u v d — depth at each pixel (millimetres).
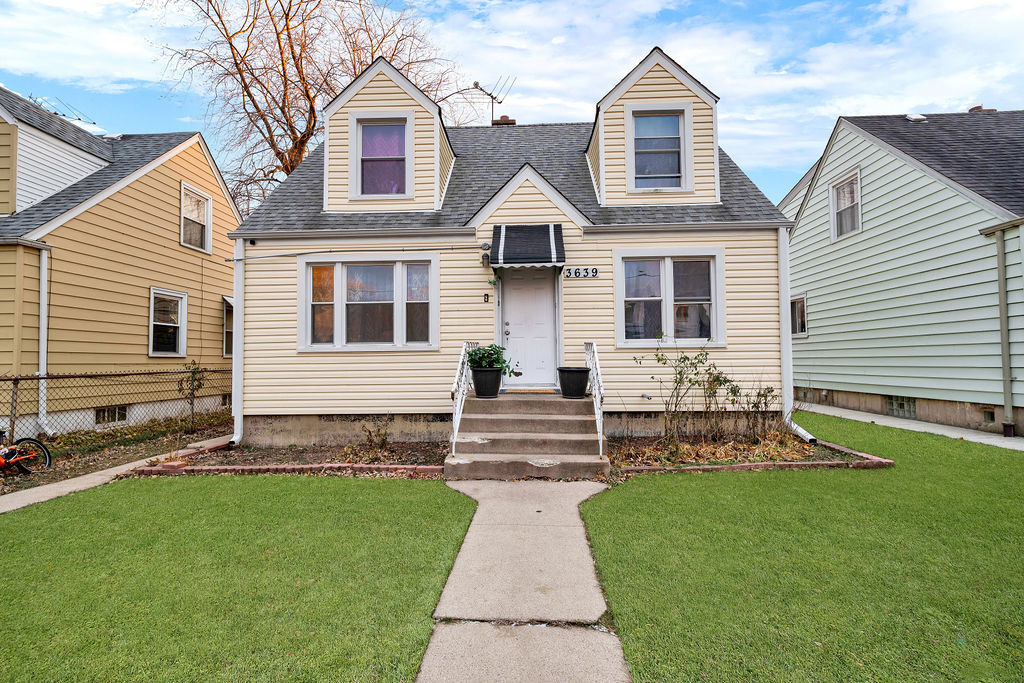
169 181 13039
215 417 13203
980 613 3193
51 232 9883
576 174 10922
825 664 2711
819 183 14539
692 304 9305
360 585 3635
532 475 6664
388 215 9648
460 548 4336
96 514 5254
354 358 9242
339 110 9898
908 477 6297
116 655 2820
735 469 6852
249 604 3367
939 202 10359
